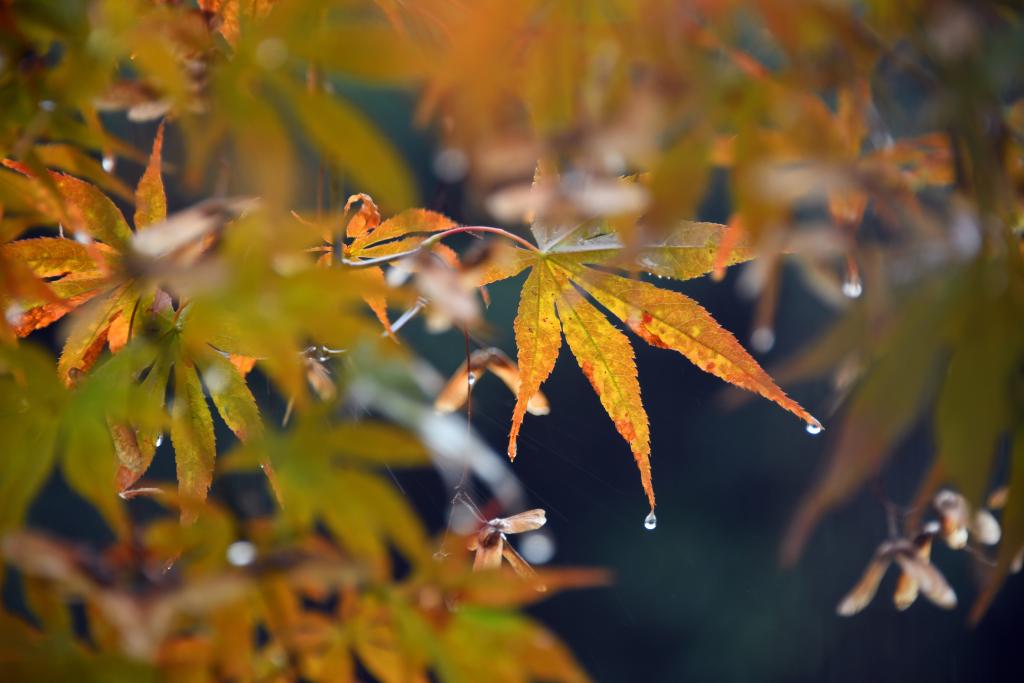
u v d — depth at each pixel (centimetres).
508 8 51
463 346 248
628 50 51
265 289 54
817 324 224
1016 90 55
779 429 312
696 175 48
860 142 55
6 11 56
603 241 63
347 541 55
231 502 55
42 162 58
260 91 55
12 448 56
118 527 55
